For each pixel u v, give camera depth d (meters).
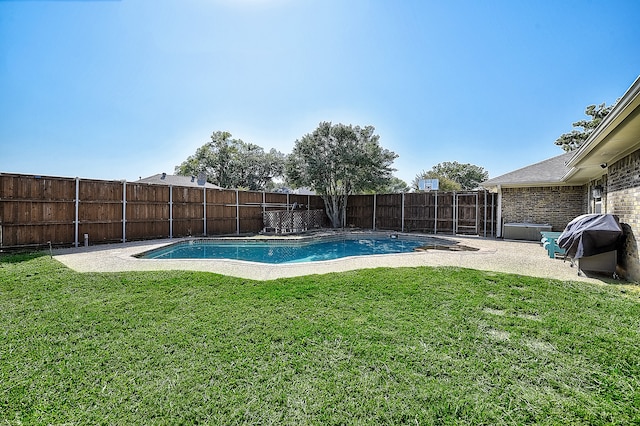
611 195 7.65
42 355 3.09
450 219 17.12
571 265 7.50
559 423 2.19
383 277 6.09
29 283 5.68
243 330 3.66
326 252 12.48
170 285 5.57
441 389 2.55
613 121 4.78
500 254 9.25
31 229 10.10
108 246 11.11
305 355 3.09
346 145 19.38
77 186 11.14
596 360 2.99
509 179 14.38
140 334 3.56
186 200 14.50
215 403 2.40
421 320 3.94
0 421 2.21
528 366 2.89
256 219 17.36
